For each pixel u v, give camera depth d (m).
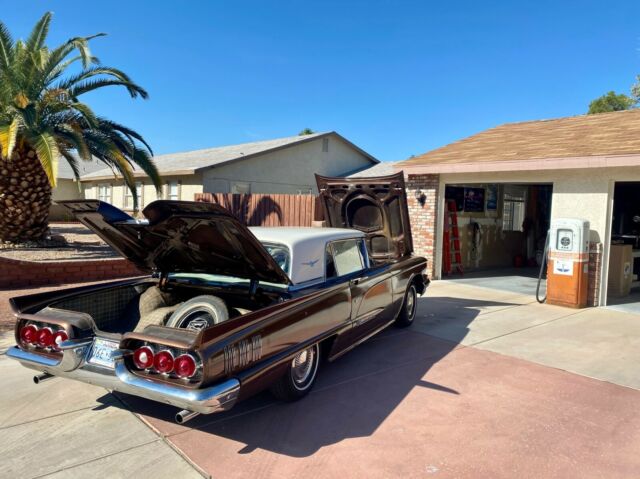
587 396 4.56
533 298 9.44
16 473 3.14
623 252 10.01
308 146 23.72
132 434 3.69
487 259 14.15
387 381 4.88
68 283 9.01
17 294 7.99
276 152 22.23
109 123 13.21
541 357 5.72
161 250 4.59
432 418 4.05
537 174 9.34
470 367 5.33
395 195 7.15
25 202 12.20
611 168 8.30
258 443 3.59
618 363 5.53
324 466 3.29
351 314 5.02
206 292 4.74
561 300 8.62
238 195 14.80
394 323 6.94
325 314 4.48
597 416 4.13
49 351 3.82
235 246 4.03
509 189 14.76
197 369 3.17
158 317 4.38
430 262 11.20
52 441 3.56
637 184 13.41
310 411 4.15
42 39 12.27
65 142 12.16
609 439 3.73
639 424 4.00
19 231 12.48
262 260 4.05
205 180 19.50
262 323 3.62
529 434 3.79
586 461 3.41
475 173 10.28
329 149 24.83
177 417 3.17
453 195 12.89
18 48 11.76
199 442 3.59
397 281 6.35
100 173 28.20
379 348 6.00
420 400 4.41
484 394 4.57
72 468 3.21
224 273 4.70
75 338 3.69
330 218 8.08
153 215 3.89
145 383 3.28
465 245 13.41
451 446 3.59
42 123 11.58
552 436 3.76
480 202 13.77
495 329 6.98
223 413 4.09
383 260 6.89
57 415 3.99
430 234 11.14
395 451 3.50
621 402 4.43
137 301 4.95
